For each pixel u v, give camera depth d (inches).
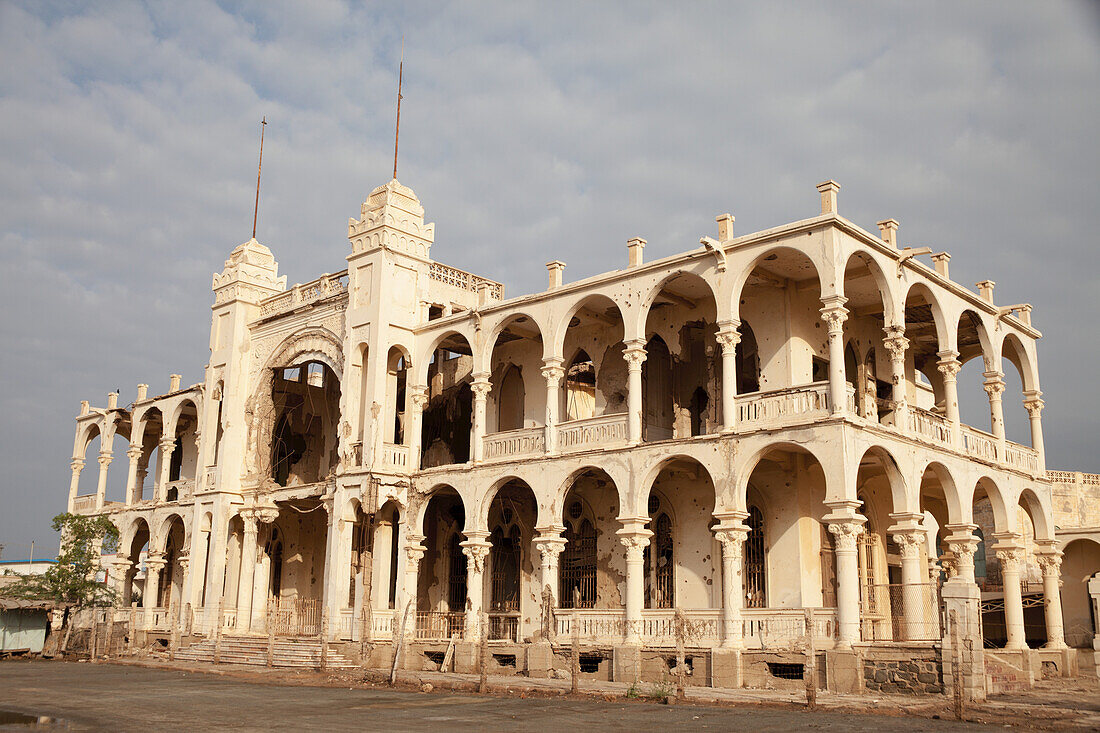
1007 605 1282.0
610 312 1374.3
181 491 1914.4
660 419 1330.0
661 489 1298.0
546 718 775.7
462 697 967.6
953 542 1182.3
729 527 1080.8
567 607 1387.8
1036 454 1422.2
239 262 1733.5
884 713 817.5
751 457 1077.8
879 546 1299.2
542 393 1478.8
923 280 1189.7
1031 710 827.4
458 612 1408.7
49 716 797.2
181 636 1685.5
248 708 853.8
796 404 1060.5
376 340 1438.2
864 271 1162.0
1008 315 1379.2
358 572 1440.7
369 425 1413.6
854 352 1301.7
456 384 1589.6
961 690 794.8
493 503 1501.0
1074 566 1504.7
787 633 1053.8
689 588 1248.2
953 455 1189.7
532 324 1434.5
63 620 1839.3
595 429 1241.4
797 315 1214.3
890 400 1344.7
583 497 1397.6
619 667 1124.5
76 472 2257.6
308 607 1697.8
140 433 2082.9
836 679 976.9
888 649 961.5
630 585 1156.5
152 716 792.9
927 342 1455.5
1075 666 1323.8
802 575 1157.7
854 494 1007.6
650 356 1347.2
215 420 1718.8
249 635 1537.9
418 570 1512.1
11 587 1761.8
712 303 1283.2
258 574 1600.6
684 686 983.0
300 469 1779.0
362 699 939.3
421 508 1416.1
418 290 1498.5
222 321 1742.1
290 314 1625.2
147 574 1907.0
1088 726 739.4
